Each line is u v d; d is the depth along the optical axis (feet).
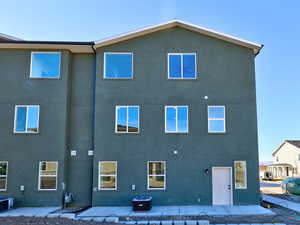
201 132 48.85
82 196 48.39
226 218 38.17
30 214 40.27
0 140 47.91
